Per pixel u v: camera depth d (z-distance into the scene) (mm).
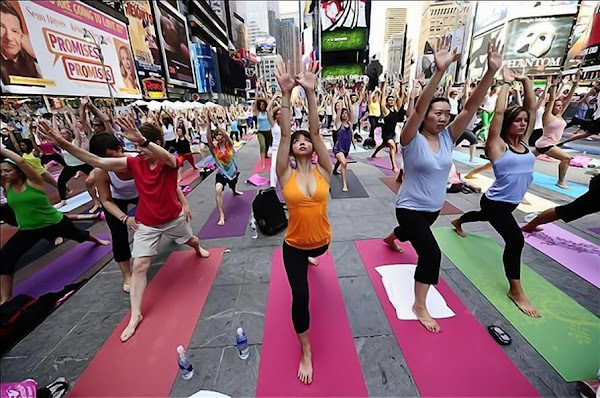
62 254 3555
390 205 4703
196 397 1747
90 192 4715
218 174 4367
